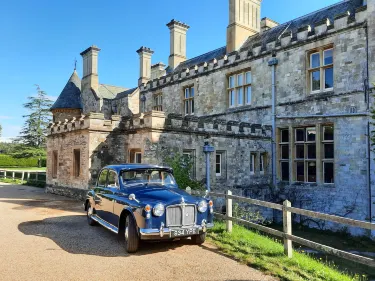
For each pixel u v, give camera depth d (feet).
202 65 70.64
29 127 176.14
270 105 57.21
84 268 18.29
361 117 44.88
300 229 48.83
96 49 93.45
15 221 31.73
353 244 40.47
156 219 20.42
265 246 22.63
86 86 94.48
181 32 93.25
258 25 74.64
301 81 52.75
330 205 47.73
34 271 17.80
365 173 44.16
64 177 55.57
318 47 50.62
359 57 45.37
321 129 50.31
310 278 17.12
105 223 25.53
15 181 88.99
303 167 52.95
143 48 92.89
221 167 50.37
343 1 57.26
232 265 18.97
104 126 48.93
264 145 55.93
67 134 55.16
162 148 43.14
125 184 24.82
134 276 17.16
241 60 62.44
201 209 22.16
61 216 34.71
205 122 48.08
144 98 86.53
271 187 55.36
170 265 18.89
